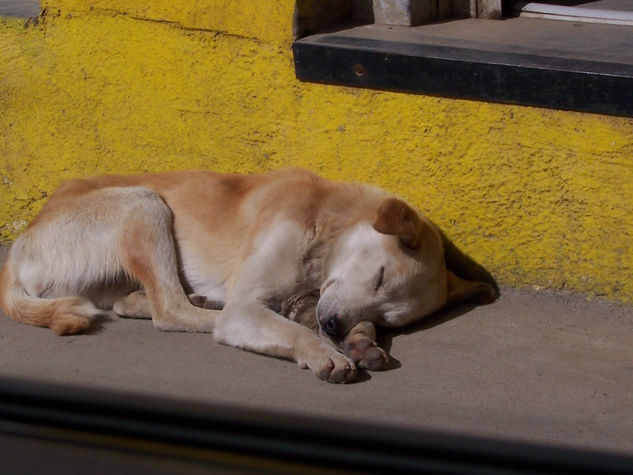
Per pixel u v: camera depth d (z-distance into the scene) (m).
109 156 6.38
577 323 5.30
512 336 5.21
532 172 5.36
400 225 5.04
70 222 5.66
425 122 5.54
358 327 5.14
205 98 6.04
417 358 5.03
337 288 5.16
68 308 5.42
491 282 5.67
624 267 5.29
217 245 5.61
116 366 5.04
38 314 5.45
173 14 5.95
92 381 4.86
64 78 6.31
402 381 4.80
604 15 6.06
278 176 5.71
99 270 5.64
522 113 5.29
